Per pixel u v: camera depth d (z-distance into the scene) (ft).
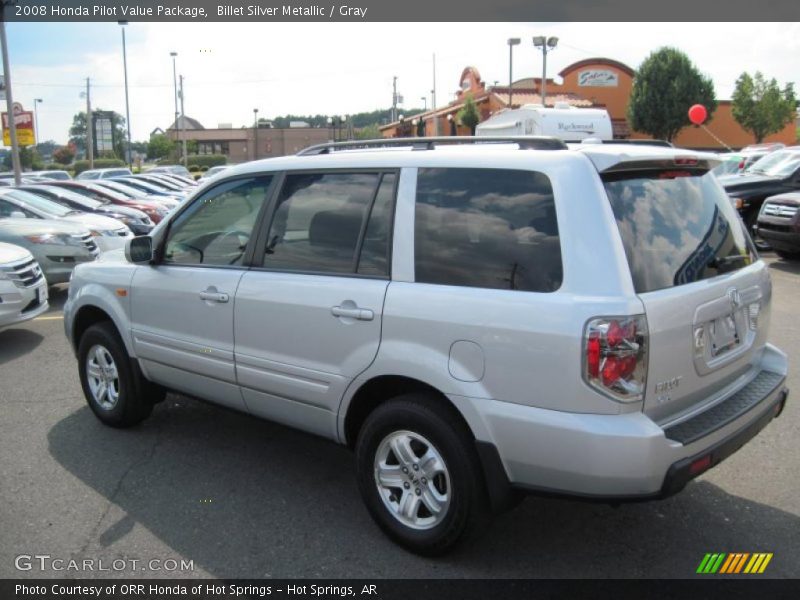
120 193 66.28
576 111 60.29
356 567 10.95
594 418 9.20
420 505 11.18
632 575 10.67
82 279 17.06
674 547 11.41
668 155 10.69
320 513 12.67
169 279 14.60
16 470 14.60
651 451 9.09
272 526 12.23
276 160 13.46
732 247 11.71
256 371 13.00
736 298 11.03
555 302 9.44
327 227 12.25
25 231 32.86
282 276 12.55
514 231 10.12
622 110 134.00
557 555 11.23
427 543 10.91
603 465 9.16
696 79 120.26
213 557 11.28
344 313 11.42
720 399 10.95
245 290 13.02
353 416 11.97
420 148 12.12
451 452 10.39
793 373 19.95
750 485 13.42
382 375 11.06
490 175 10.59
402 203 11.34
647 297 9.44
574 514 12.55
